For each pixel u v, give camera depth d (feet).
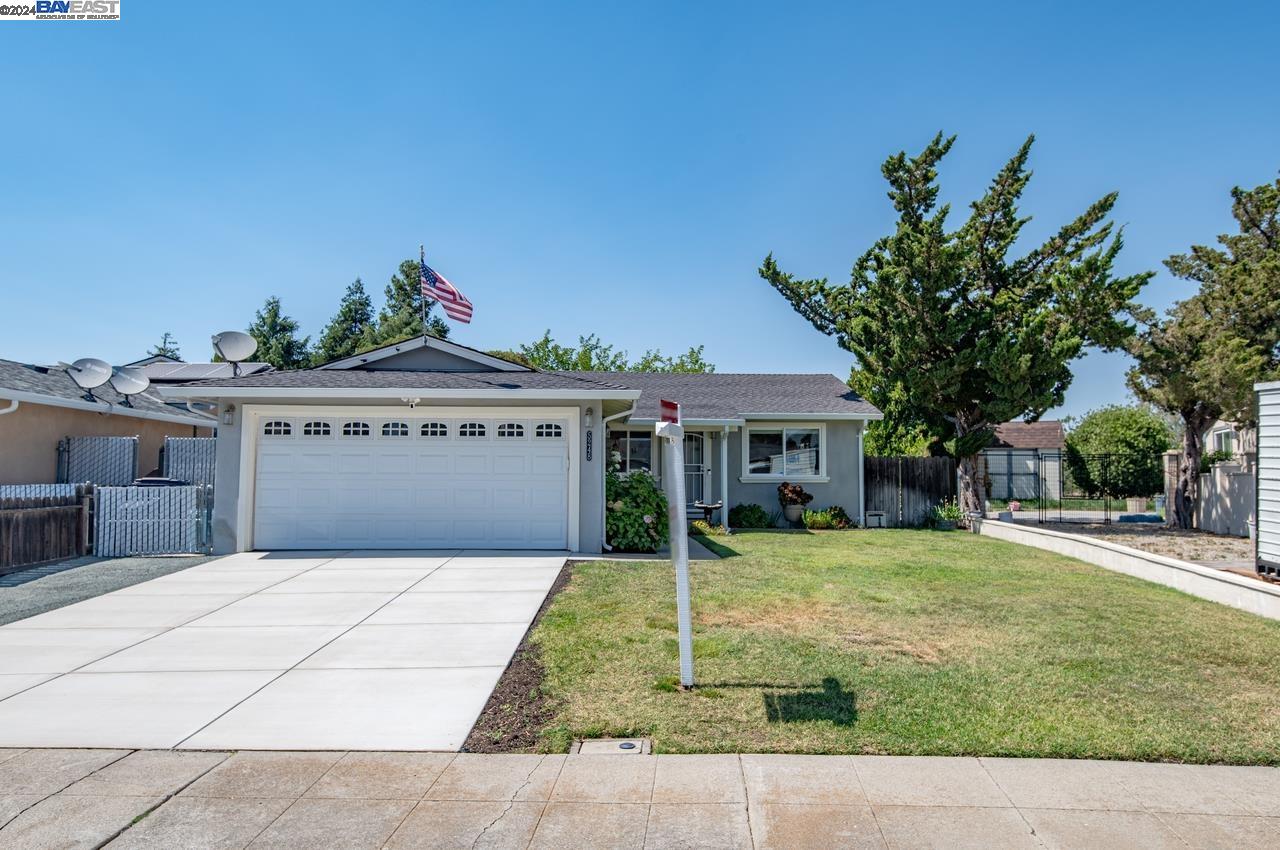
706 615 26.03
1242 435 66.39
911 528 61.21
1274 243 62.49
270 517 40.40
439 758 14.94
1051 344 57.47
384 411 40.78
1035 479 109.09
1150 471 89.25
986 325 59.62
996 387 58.03
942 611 27.09
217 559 37.63
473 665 20.67
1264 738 15.79
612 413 48.65
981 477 77.92
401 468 40.78
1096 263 53.98
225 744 15.56
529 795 13.38
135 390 55.67
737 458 62.03
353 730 16.29
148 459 62.18
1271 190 63.10
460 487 40.93
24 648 22.38
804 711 17.07
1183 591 31.45
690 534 52.03
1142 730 16.12
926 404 63.26
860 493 61.98
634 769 14.40
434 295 48.98
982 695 18.15
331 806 12.96
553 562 36.83
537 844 11.81
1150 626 25.16
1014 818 12.57
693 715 16.89
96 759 14.82
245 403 40.14
